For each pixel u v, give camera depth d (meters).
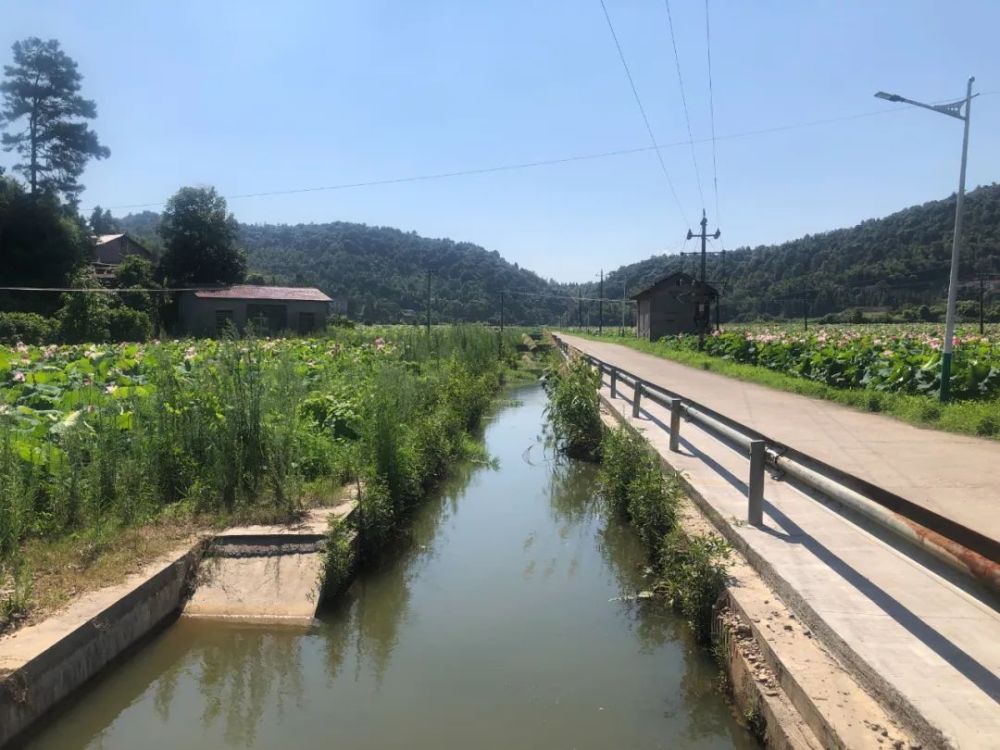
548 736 4.86
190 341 26.75
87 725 5.14
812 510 7.62
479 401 19.45
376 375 13.25
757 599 5.61
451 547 9.03
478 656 6.05
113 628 5.58
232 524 7.61
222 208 48.25
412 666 5.89
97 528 6.98
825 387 18.25
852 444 11.23
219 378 9.68
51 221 41.59
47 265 40.97
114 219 83.31
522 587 7.64
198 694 5.52
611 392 18.53
